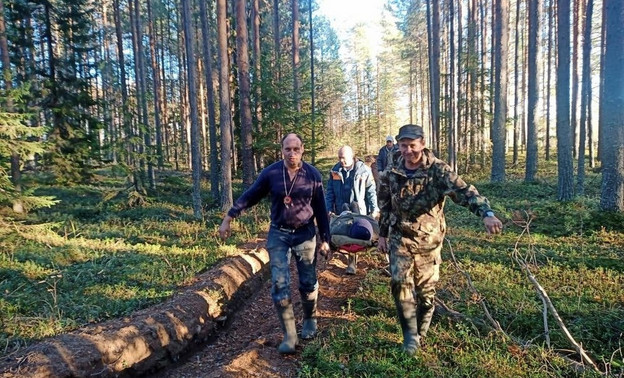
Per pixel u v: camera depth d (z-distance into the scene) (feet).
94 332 12.69
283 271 12.44
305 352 12.03
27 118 25.31
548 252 21.38
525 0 86.63
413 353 11.59
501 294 15.94
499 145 55.57
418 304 12.26
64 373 10.55
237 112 60.34
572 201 35.24
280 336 13.57
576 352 11.44
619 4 27.66
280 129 52.44
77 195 52.24
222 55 38.14
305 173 12.64
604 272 18.29
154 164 53.67
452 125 64.54
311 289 13.14
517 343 12.20
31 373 10.13
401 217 11.47
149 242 27.20
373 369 10.86
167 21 98.32
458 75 74.90
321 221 13.41
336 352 11.94
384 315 14.71
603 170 28.99
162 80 103.19
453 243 24.20
